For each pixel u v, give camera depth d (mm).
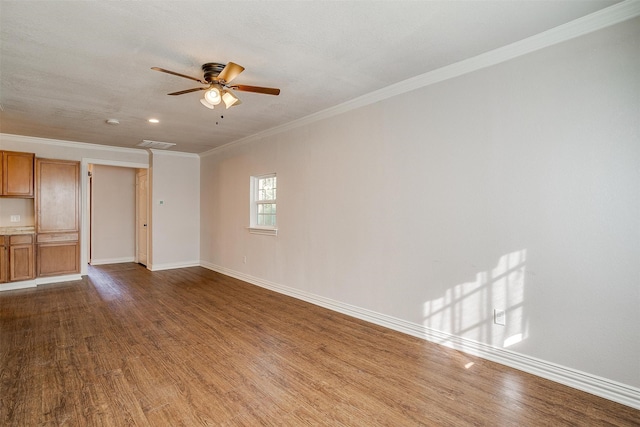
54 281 5434
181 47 2471
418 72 2943
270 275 5012
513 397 2143
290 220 4613
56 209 5426
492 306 2623
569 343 2262
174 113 4090
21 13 2023
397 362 2641
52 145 5586
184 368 2549
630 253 2033
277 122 4539
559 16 2104
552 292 2330
